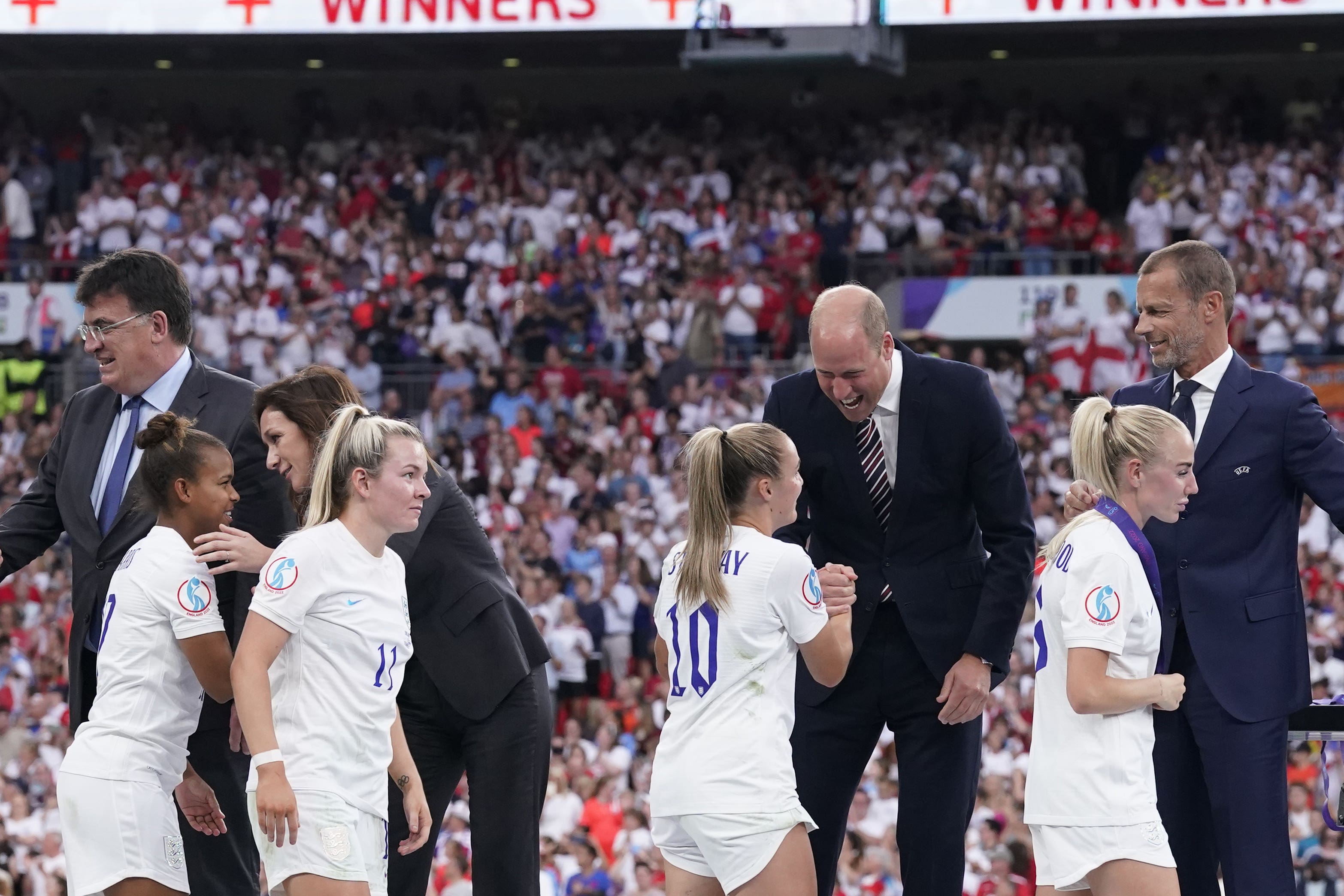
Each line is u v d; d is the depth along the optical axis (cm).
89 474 1638
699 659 1398
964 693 1580
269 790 1250
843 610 1446
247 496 1612
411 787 1448
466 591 1628
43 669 4859
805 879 1373
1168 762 1576
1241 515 1566
